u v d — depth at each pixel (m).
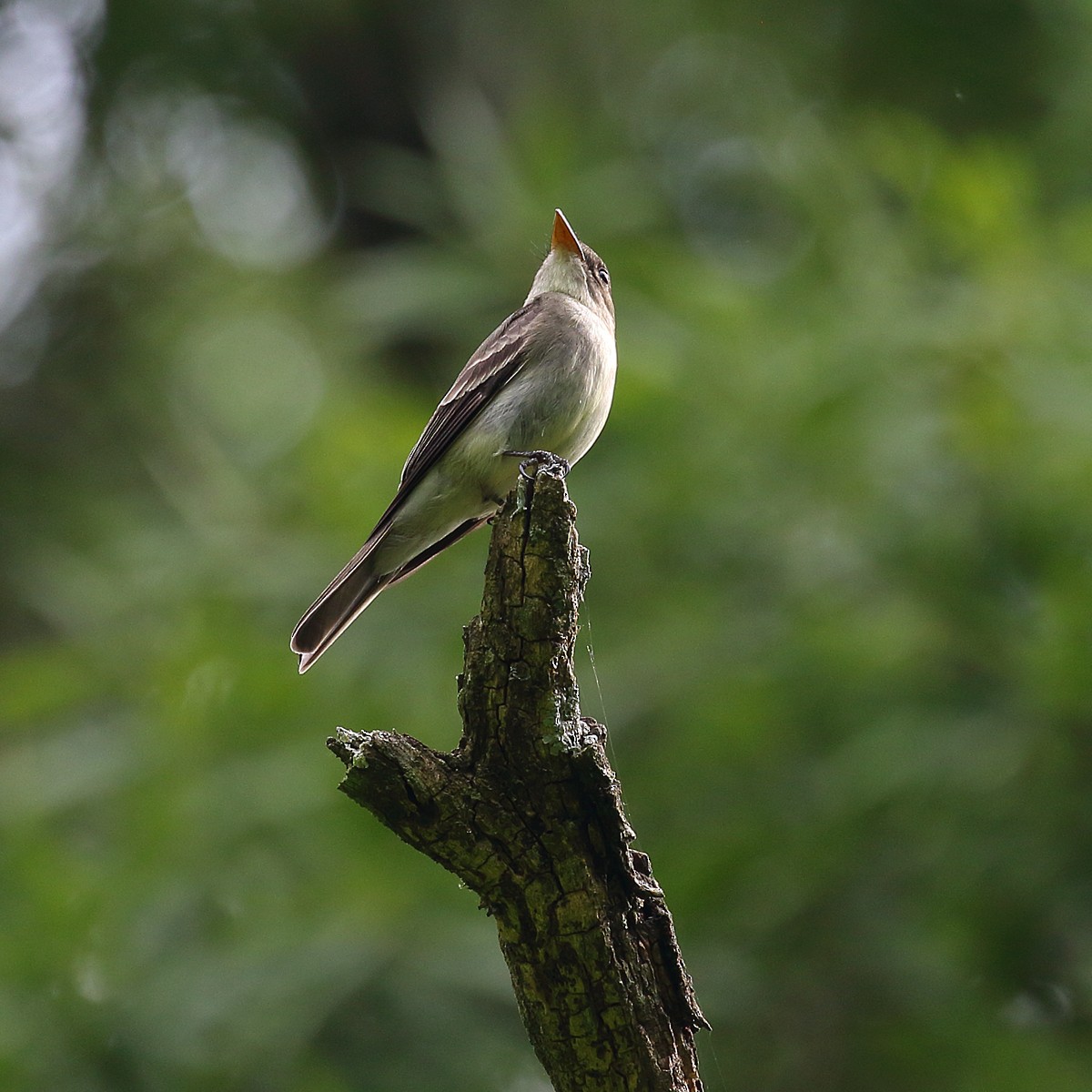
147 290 18.09
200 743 11.77
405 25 18.77
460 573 12.73
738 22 17.50
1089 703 10.70
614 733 11.76
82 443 17.41
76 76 17.48
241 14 17.58
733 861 11.30
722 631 12.05
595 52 18.58
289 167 18.97
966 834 11.12
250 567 12.73
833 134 14.63
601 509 12.40
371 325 15.44
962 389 11.96
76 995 10.77
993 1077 11.12
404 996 10.48
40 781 11.89
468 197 14.55
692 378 12.52
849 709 11.53
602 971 6.01
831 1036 11.49
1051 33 15.78
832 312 12.69
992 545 11.55
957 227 12.43
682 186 17.31
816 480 12.27
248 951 10.84
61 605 13.41
